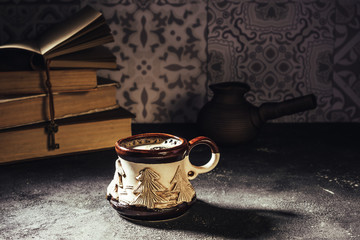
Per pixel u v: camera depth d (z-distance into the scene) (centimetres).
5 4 109
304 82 115
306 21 112
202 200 66
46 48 79
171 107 116
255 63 114
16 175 77
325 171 81
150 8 111
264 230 56
